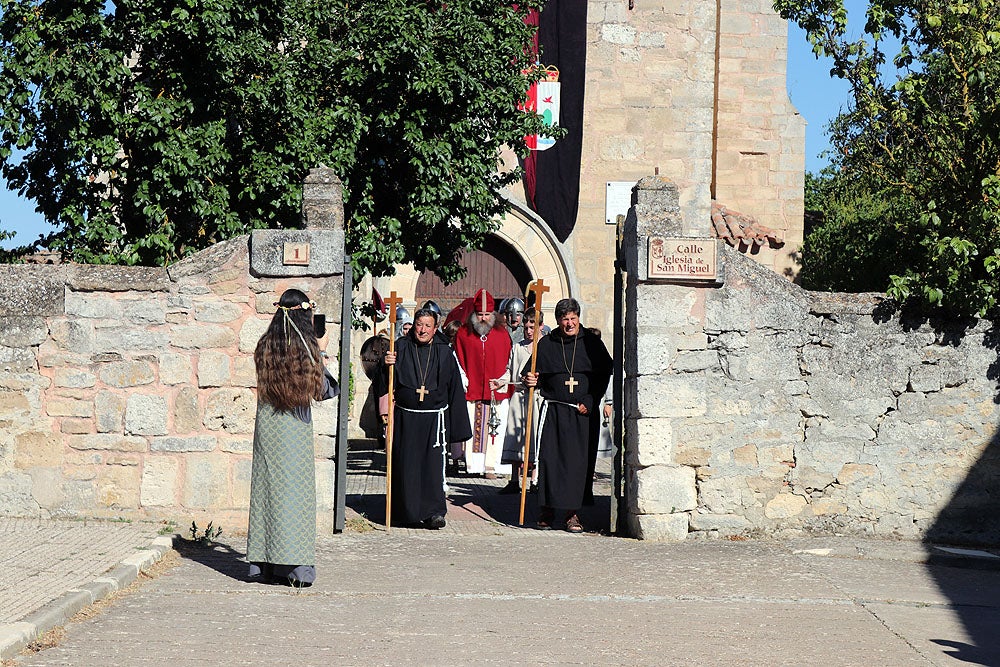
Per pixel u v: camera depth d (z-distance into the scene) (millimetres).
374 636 6594
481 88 14250
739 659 6297
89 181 13102
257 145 13398
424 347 10867
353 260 13984
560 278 20641
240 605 7254
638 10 20938
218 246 10039
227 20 12492
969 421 10227
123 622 6730
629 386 10383
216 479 10000
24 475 9969
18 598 6871
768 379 10172
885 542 10047
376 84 14008
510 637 6645
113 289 10000
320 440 10102
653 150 20953
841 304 10211
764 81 22703
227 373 10008
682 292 10117
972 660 6418
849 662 6301
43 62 11984
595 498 13109
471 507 12219
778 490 10172
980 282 9914
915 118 10945
